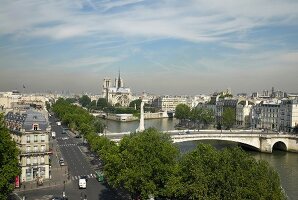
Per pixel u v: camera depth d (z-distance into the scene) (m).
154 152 150.88
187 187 135.88
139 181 146.75
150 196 144.25
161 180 147.25
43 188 177.62
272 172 131.12
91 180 193.25
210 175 126.75
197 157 141.50
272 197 119.75
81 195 165.25
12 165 139.38
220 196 120.62
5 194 137.25
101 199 160.12
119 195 166.50
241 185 120.38
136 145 155.88
